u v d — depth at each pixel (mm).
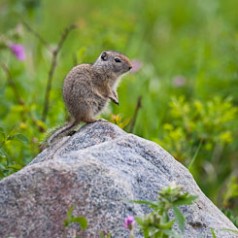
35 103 14172
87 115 10578
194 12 21766
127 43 17875
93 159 8680
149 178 8867
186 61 18062
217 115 13930
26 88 15242
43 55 17406
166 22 21391
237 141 14812
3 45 15164
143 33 20547
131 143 9172
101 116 12641
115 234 8305
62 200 8383
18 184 8430
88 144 9633
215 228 8977
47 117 13703
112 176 8539
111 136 9719
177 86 16750
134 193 8680
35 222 8320
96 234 8281
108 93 10930
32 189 8414
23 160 11641
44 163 8570
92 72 10805
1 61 15922
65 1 22781
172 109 14617
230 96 15602
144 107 15359
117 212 8375
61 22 21688
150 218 7812
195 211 8938
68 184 8430
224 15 20938
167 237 7844
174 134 13203
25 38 17359
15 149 11891
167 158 9281
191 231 8781
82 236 8281
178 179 9164
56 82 15656
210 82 16172
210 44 18312
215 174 14367
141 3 22234
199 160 14219
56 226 8305
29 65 16938
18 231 8305
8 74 14664
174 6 22109
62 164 8539
